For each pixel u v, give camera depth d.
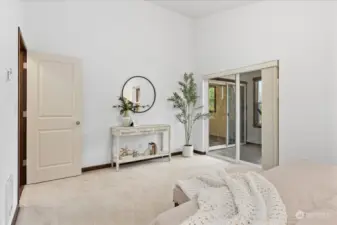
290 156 3.84
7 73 2.00
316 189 1.51
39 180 3.48
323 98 3.45
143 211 2.48
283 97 3.92
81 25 4.01
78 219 2.32
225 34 4.91
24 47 3.30
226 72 4.90
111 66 4.38
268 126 4.13
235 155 4.82
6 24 1.97
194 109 5.58
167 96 5.25
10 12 2.17
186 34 5.57
